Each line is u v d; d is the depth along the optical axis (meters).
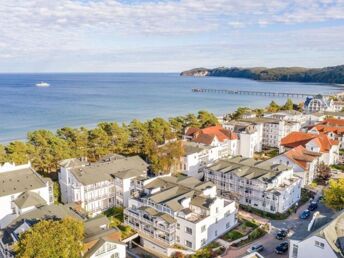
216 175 91.38
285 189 81.88
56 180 99.19
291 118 167.00
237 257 58.00
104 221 63.41
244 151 128.38
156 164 97.94
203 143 118.31
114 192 86.25
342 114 183.38
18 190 75.00
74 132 111.31
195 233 63.78
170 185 78.19
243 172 87.50
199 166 108.06
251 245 66.88
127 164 94.12
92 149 112.50
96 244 55.16
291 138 125.50
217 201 69.19
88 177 82.31
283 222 77.44
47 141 104.19
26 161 93.81
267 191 81.38
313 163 102.19
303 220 78.19
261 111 191.88
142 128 123.81
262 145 147.75
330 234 47.59
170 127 137.00
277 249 63.59
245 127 135.00
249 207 84.31
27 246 44.97
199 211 68.69
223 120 181.00
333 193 73.19
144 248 69.12
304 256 48.62
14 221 62.62
